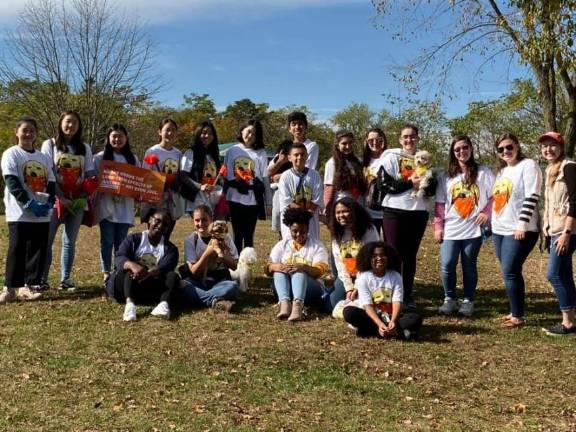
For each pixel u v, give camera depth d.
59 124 7.78
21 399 4.84
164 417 4.59
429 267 10.80
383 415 4.77
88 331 6.51
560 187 6.67
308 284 7.34
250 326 6.81
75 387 5.10
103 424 4.45
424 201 7.41
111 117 29.19
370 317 6.49
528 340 6.64
